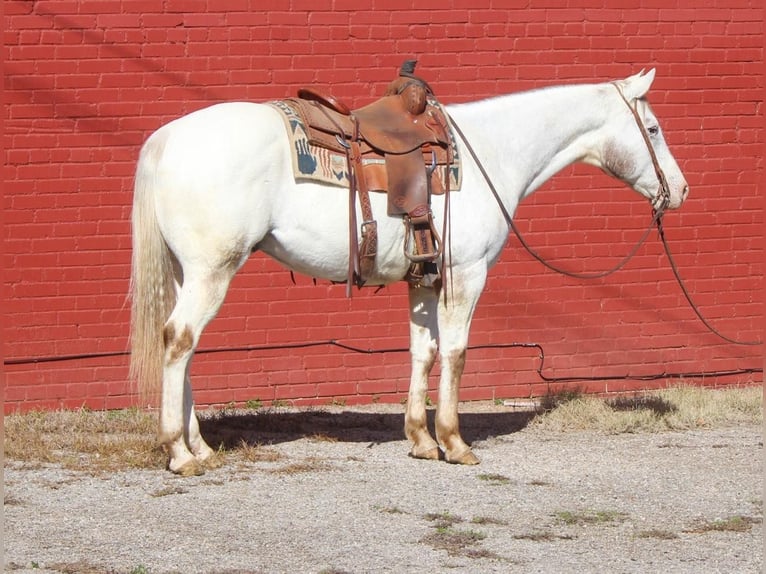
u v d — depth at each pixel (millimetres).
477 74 9375
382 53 9188
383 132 6887
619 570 5391
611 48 9617
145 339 6688
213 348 9062
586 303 9789
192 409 6961
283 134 6621
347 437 8008
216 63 8906
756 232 10109
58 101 8641
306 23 9039
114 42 8719
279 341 9188
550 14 9484
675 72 9773
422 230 6871
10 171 8594
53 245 8703
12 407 8680
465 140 7234
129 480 6605
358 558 5426
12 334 8648
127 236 8828
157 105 8820
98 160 8742
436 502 6359
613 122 7672
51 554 5371
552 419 8648
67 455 7184
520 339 9672
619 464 7336
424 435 7418
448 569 5324
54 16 8602
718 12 9820
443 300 7141
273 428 8195
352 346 9336
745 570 5434
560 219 9664
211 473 6809
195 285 6520
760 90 9969
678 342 10016
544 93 7574
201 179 6414
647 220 9836
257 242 6625
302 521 5949
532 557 5520
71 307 8758
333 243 6762
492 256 7293
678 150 9852
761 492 6703
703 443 8016
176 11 8812
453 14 9297
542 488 6715
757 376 10211
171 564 5289
